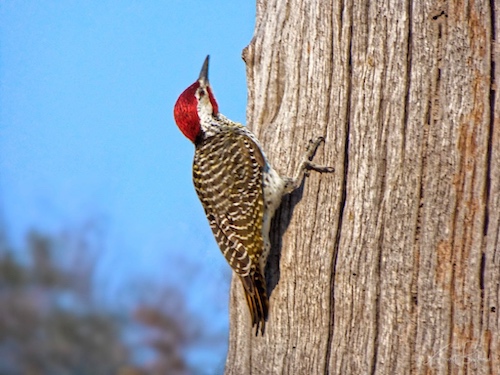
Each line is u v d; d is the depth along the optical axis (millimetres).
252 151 11672
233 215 11820
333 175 10906
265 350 11297
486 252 10094
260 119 11773
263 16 11977
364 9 10789
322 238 10922
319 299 10883
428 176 10344
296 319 11062
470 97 10250
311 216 11023
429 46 10438
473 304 10102
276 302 11289
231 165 11953
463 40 10312
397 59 10570
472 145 10203
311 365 10875
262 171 11453
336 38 10953
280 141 11375
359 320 10602
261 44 11805
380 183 10586
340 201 10859
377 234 10539
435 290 10234
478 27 10258
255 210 11484
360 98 10758
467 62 10281
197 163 12625
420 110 10422
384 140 10594
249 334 11586
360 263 10609
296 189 11164
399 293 10383
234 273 12016
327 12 11031
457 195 10219
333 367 10734
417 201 10367
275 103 11648
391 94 10578
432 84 10398
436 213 10266
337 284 10781
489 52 10227
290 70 11344
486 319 10062
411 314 10328
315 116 11094
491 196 10117
